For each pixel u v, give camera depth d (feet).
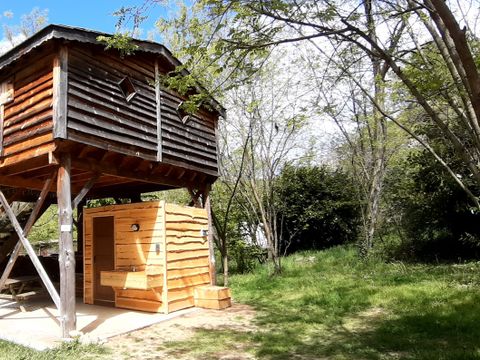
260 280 37.40
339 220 57.72
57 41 20.85
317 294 29.07
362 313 23.54
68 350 17.61
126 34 18.93
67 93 20.76
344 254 50.11
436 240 42.75
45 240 58.13
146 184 33.78
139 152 25.20
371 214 46.34
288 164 53.21
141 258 26.89
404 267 38.29
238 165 44.11
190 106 19.66
